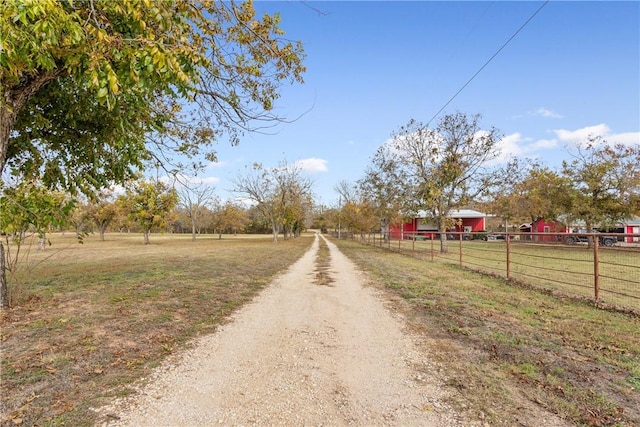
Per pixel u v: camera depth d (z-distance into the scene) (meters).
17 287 6.30
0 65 3.54
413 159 19.53
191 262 14.03
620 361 3.73
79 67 4.10
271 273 11.34
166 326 5.03
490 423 2.62
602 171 22.94
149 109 6.40
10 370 3.44
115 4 3.66
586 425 2.59
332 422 2.64
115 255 18.25
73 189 6.70
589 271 12.41
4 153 5.24
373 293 7.81
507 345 4.27
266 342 4.48
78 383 3.21
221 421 2.64
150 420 2.64
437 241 33.88
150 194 32.22
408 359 3.89
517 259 16.88
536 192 27.30
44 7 3.07
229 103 6.73
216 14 5.54
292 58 6.18
